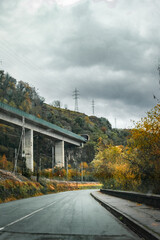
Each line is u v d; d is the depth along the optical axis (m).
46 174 84.19
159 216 9.05
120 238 6.60
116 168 24.38
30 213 12.37
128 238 6.60
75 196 33.28
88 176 132.12
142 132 15.39
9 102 161.25
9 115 80.44
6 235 6.88
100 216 11.27
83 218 10.55
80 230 7.75
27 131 92.38
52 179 84.75
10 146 122.38
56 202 20.98
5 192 27.81
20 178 45.12
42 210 13.96
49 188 58.75
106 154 33.19
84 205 17.61
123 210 11.12
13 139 126.88
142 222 7.62
